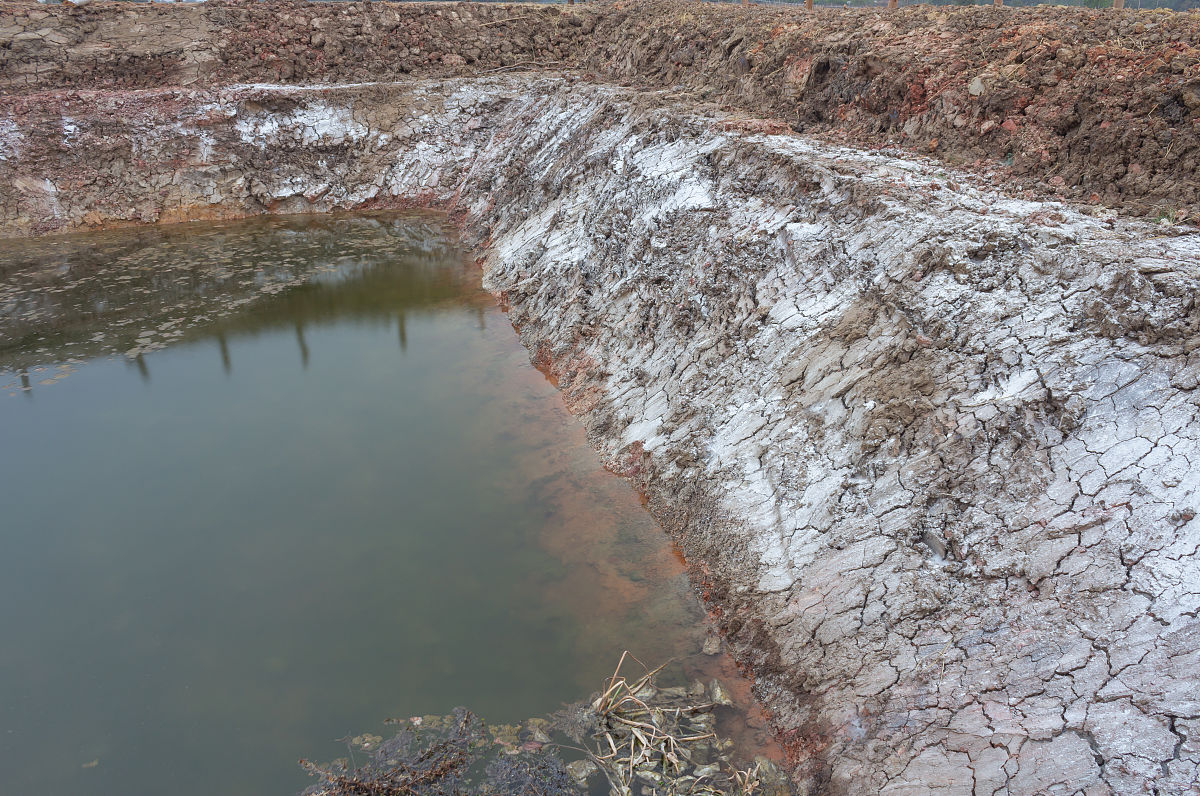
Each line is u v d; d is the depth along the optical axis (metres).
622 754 6.07
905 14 12.78
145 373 12.55
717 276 9.95
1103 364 5.97
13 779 5.97
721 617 7.27
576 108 17.61
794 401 8.05
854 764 5.46
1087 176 8.53
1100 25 9.79
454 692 6.66
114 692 6.72
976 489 6.10
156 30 21.64
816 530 7.00
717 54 15.95
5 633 7.35
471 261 17.39
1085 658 4.95
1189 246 6.61
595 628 7.33
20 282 16.16
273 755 6.13
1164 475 5.30
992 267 7.08
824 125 12.41
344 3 23.42
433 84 21.92
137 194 19.81
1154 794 4.27
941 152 10.31
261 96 20.39
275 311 14.87
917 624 5.83
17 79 20.16
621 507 9.02
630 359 10.80
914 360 7.11
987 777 4.85
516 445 10.34
